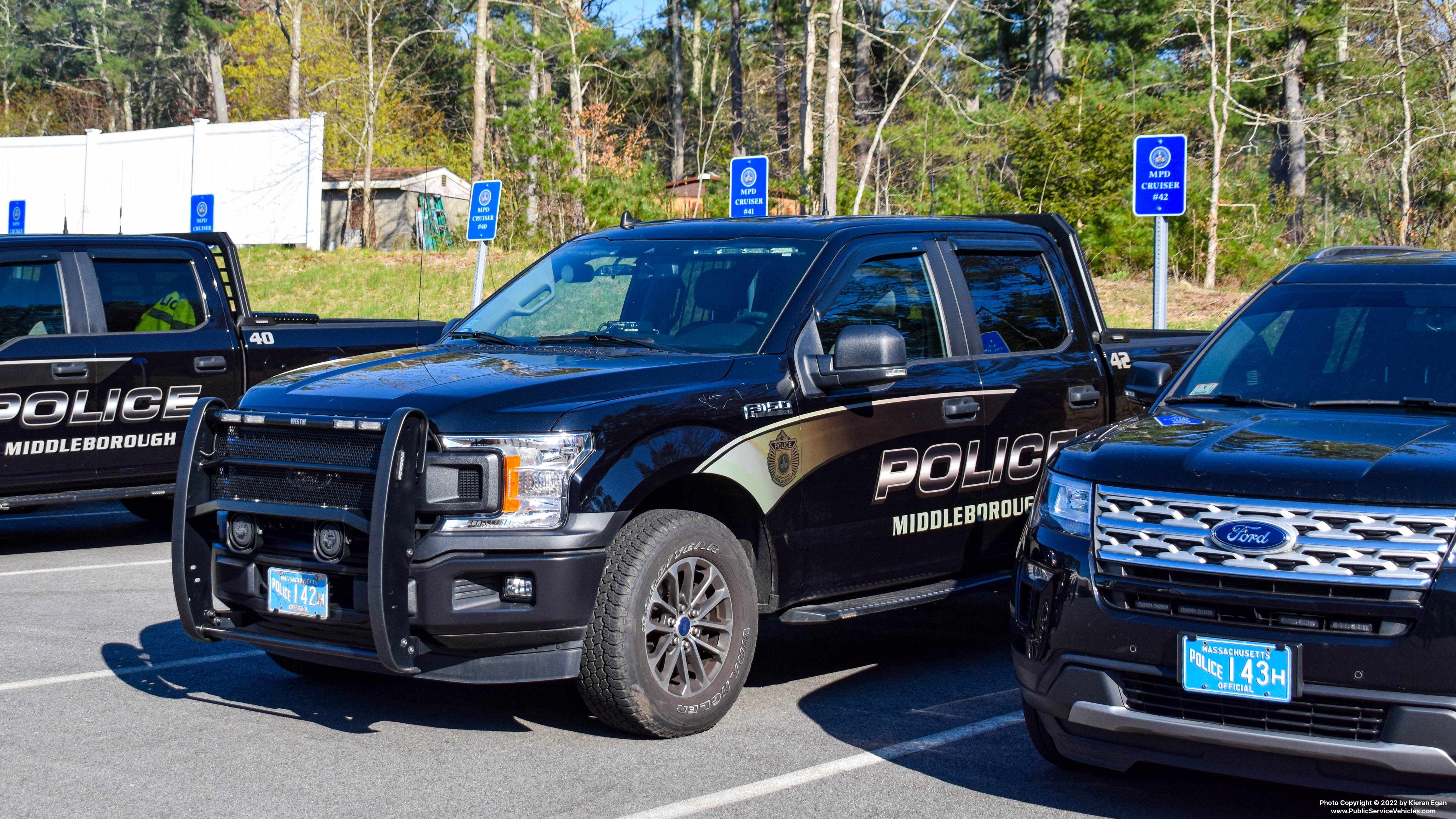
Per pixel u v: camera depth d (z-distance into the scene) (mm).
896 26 39219
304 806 4336
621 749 4961
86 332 8859
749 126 57938
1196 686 3971
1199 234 25250
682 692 5059
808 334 5605
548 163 31844
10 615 7223
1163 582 4062
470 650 4738
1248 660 3889
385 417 4727
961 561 6199
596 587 4754
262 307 24719
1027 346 6609
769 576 5430
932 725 5352
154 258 9273
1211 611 3979
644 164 31922
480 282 14078
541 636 4715
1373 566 3764
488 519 4648
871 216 6430
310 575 4816
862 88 38906
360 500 4719
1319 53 34719
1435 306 5121
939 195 32031
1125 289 23812
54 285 8828
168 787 4512
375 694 5770
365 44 53094
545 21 49969
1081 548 4273
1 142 35375
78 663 6238
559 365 5277
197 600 5160
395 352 5934
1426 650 3664
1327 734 3818
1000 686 5984
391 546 4512
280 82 52344
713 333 5676
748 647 5242
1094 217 25594
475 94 38594
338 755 4887
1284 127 39000
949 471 6062
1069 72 42000
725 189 38344
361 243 38594
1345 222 31672
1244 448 4207
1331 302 5328
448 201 43156
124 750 4926
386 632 4484
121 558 9031
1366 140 30344
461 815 4258
